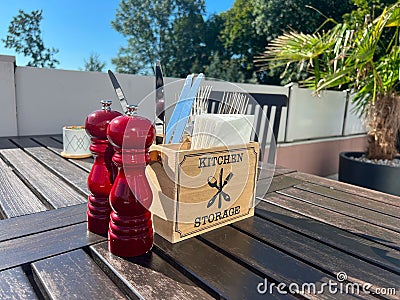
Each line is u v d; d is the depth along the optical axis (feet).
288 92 11.41
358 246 2.25
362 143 15.16
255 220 2.65
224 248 2.14
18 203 2.83
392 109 9.05
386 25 7.01
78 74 7.73
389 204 3.16
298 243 2.26
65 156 4.61
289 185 3.76
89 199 2.28
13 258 1.92
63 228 2.34
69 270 1.82
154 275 1.81
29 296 1.59
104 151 2.20
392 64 7.52
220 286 1.72
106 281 1.74
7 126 6.89
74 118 7.82
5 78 6.70
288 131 11.73
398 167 8.75
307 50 7.77
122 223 1.96
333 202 3.19
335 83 8.13
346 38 6.64
